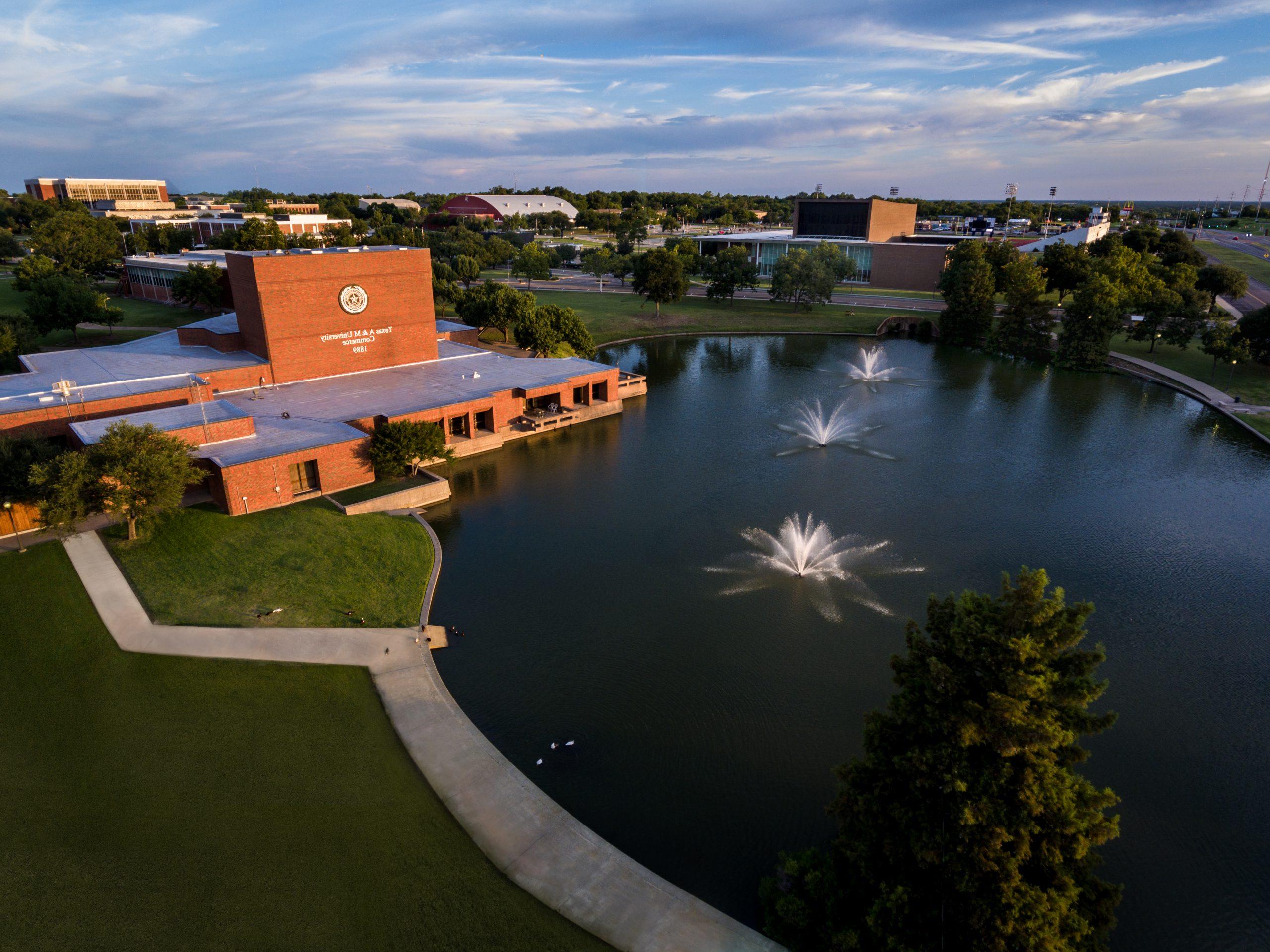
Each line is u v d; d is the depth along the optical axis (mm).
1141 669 41531
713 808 31500
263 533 50562
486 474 67812
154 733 32656
